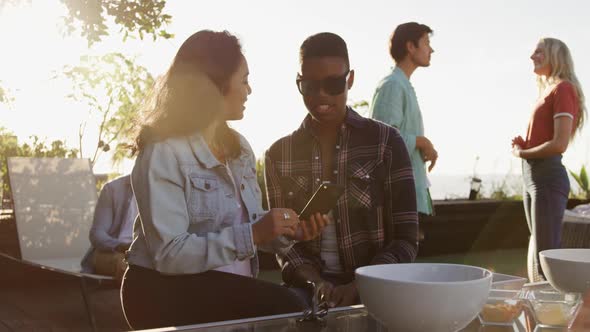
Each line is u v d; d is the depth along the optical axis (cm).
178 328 122
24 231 428
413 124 341
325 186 169
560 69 356
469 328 130
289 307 165
